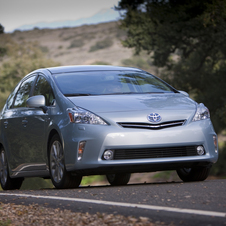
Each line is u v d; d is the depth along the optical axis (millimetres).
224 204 10820
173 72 75812
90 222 9648
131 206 11148
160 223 9062
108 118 16078
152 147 15984
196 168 18016
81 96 17578
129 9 65438
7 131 21516
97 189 15516
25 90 21297
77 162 16016
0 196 15836
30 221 10547
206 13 54719
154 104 17000
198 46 65938
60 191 15812
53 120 17344
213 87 70000
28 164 19906
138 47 68500
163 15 61375
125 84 19047
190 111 16953
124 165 15859
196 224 8812
